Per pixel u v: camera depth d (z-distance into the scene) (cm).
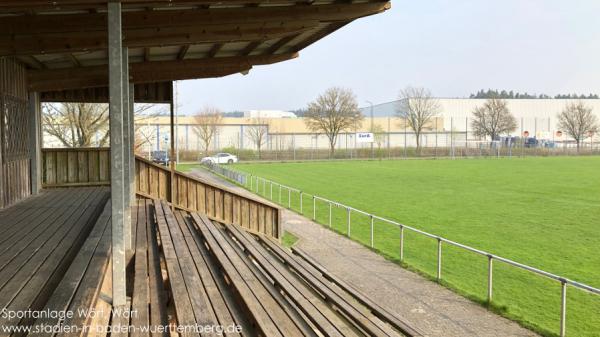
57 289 483
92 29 670
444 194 2542
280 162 5362
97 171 1463
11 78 1059
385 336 579
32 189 1283
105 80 1232
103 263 580
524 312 830
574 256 1243
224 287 649
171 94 1356
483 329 727
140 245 811
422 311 803
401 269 1086
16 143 1112
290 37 968
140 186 1300
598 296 921
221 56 1146
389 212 1964
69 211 992
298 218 1814
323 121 6731
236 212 1347
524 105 9062
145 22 698
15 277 529
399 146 7550
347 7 766
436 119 7450
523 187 2856
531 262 1182
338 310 723
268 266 825
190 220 1208
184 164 5203
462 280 1021
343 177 3503
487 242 1411
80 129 2544
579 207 2089
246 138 7256
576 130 7838
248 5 727
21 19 653
